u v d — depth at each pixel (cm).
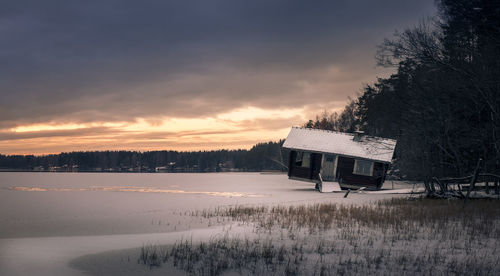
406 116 3441
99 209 2828
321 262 1114
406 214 2083
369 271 1023
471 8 2906
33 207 3033
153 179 11819
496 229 1638
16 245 1376
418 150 3350
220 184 7650
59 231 1738
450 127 3141
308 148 4669
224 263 1068
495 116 2933
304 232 1622
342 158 4631
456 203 2709
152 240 1479
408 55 2966
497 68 2684
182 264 1074
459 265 1084
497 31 2859
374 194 4009
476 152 3331
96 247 1331
